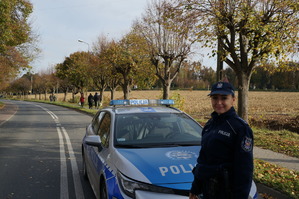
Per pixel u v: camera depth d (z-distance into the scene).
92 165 4.55
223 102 2.25
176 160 3.42
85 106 37.78
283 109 25.94
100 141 4.09
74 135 12.25
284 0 8.80
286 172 5.69
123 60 22.03
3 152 8.67
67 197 4.91
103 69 27.23
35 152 8.66
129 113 4.59
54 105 47.19
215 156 2.19
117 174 3.31
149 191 2.99
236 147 2.12
